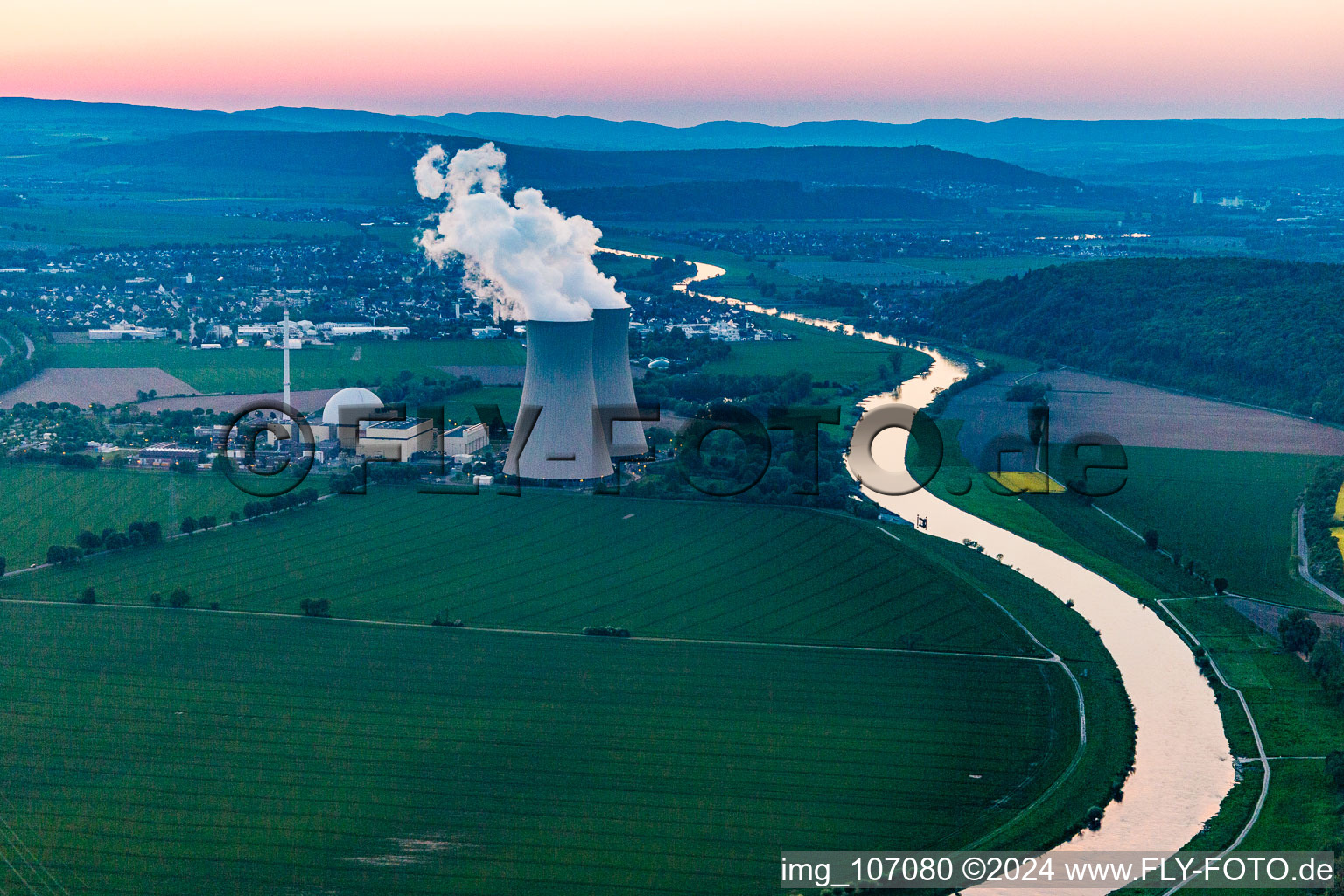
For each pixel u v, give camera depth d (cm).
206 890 14150
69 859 14712
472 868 14638
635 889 14300
